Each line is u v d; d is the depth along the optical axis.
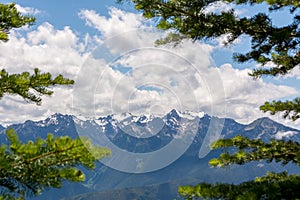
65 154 3.88
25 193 3.87
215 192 6.75
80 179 3.94
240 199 6.27
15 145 3.71
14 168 3.77
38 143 3.85
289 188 6.70
